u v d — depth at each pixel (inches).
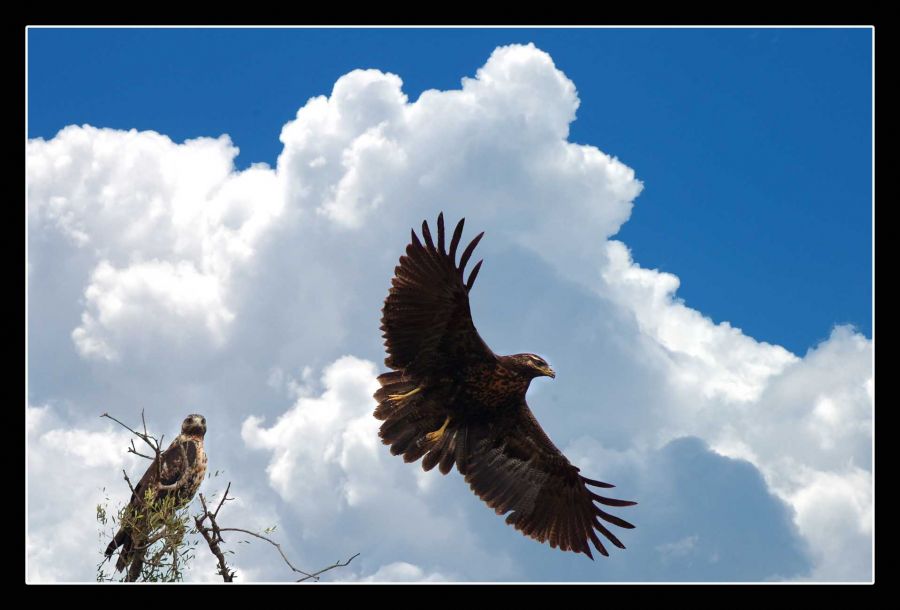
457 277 444.8
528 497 535.8
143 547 450.6
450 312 453.7
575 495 540.1
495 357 473.1
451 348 466.6
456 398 484.4
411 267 450.6
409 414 493.0
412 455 501.7
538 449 532.4
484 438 520.7
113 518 454.0
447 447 514.9
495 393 481.7
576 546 534.9
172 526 441.4
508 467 532.4
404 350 469.1
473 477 523.8
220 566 434.9
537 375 478.3
